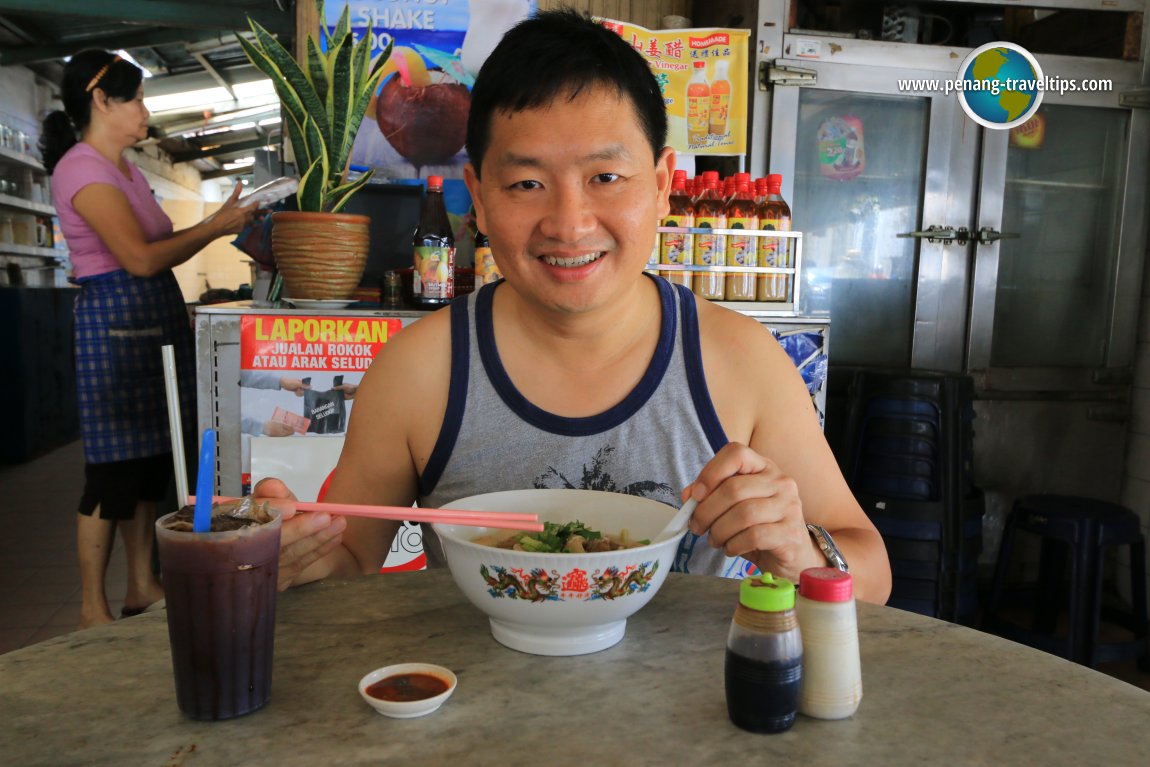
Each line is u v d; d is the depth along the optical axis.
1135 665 2.84
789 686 0.65
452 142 2.90
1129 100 3.29
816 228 3.30
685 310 1.18
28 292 5.65
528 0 2.89
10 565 3.56
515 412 1.15
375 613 0.91
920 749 0.64
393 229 2.68
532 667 0.78
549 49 0.94
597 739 0.65
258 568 0.67
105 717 0.67
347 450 1.23
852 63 3.16
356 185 2.27
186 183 13.14
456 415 1.16
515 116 0.96
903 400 2.88
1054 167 3.37
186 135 10.52
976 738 0.66
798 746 0.64
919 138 3.29
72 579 3.40
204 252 15.06
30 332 5.67
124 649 0.81
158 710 0.69
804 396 1.20
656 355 1.15
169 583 0.66
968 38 3.42
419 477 1.24
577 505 0.99
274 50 2.24
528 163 0.96
